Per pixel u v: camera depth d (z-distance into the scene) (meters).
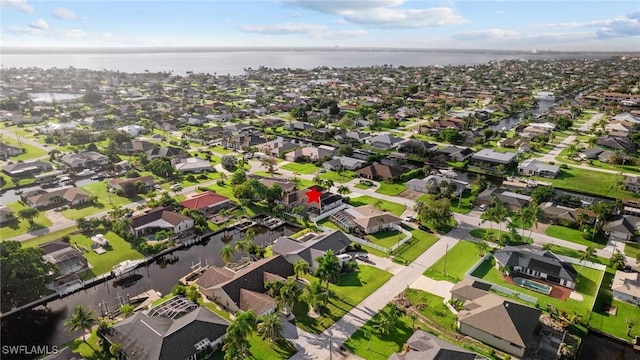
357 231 118.38
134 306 86.38
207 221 126.06
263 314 78.19
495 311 76.31
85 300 89.56
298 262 90.00
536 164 172.00
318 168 177.88
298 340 74.75
